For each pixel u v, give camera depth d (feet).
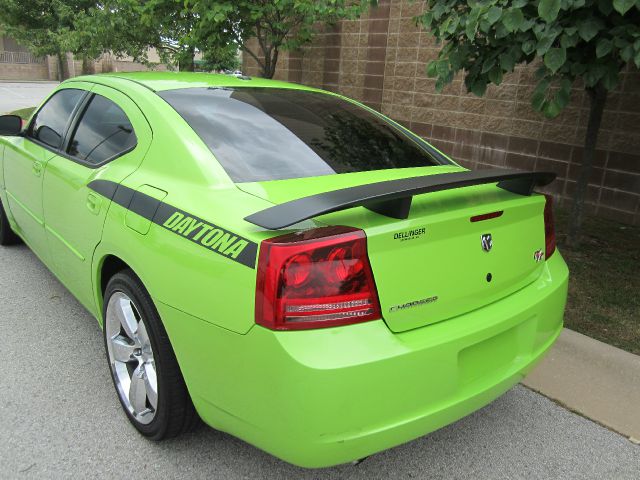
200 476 7.86
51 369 10.35
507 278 7.74
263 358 6.09
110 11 28.07
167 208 7.61
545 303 8.08
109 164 9.37
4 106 61.00
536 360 8.07
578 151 21.65
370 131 9.92
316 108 10.11
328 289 6.06
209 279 6.64
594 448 8.84
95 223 9.06
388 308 6.39
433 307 6.81
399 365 6.22
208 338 6.68
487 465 8.37
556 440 8.99
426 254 6.69
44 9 52.37
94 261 9.24
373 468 8.21
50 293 13.56
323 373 5.85
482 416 9.58
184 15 21.17
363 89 29.89
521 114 23.16
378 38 28.55
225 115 8.90
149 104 9.03
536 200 8.15
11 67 122.52
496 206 7.42
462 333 6.82
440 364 6.59
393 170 8.80
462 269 7.07
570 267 15.96
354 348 6.05
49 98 13.01
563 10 10.94
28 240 14.02
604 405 9.85
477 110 24.64
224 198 7.29
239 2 20.66
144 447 8.39
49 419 8.94
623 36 11.10
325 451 6.13
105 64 105.19
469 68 13.56
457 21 12.22
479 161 25.02
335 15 23.95
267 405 6.18
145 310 7.83
